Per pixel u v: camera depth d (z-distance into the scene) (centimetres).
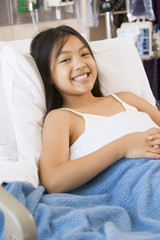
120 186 129
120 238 93
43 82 164
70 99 165
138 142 137
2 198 80
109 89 193
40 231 105
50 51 159
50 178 131
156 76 352
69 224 107
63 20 296
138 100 175
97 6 283
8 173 129
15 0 257
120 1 364
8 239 78
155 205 117
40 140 152
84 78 159
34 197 120
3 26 253
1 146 169
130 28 289
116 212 114
